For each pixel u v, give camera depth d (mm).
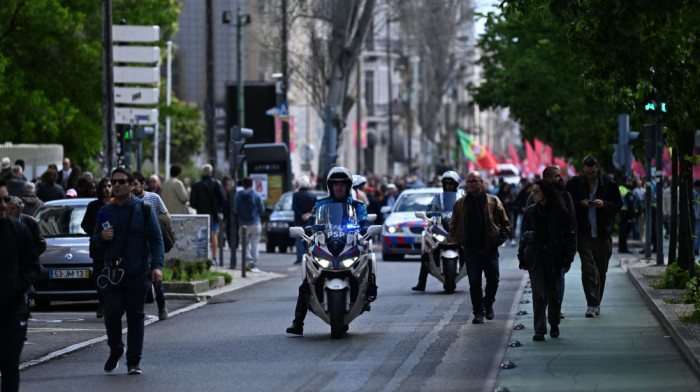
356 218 40000
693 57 39625
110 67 61344
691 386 28406
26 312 26375
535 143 147125
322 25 129750
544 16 39094
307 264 39281
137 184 48094
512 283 60719
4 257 26000
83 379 31359
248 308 50750
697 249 84875
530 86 109188
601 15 32812
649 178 76938
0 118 94688
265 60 187125
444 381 29812
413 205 86312
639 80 40688
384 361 33562
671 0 30172
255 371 32219
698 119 43469
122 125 72938
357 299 39156
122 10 101312
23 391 29484
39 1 92688
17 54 95062
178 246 63469
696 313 39281
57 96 97438
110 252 31734
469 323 42656
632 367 31516
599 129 107000
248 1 185500
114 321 31859
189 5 188250
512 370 31406
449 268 54906
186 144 169125
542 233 36969
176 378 31266
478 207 42500
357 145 185125
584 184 43062
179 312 49500
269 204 120312
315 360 34094
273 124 135500
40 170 86312
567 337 37875
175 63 188250
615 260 79188
